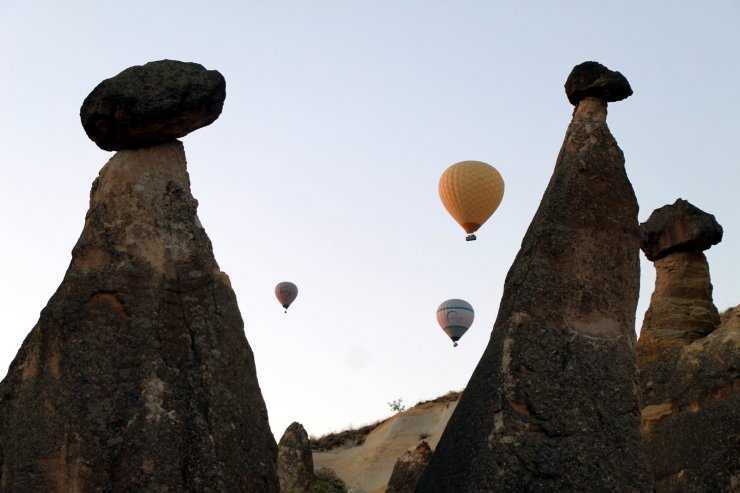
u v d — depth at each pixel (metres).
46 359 11.23
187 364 11.44
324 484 31.98
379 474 32.88
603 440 11.39
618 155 13.02
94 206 12.13
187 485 10.80
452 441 11.61
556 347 11.81
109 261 11.77
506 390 11.45
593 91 13.34
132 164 12.32
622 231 12.64
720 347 15.29
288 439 18.22
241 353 11.80
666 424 15.17
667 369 15.63
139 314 11.53
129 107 12.23
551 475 11.11
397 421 36.19
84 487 10.68
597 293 12.23
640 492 11.23
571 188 12.71
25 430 10.88
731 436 14.38
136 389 11.15
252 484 11.15
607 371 11.80
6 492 10.66
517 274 12.24
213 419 11.17
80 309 11.47
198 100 12.37
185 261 11.95
